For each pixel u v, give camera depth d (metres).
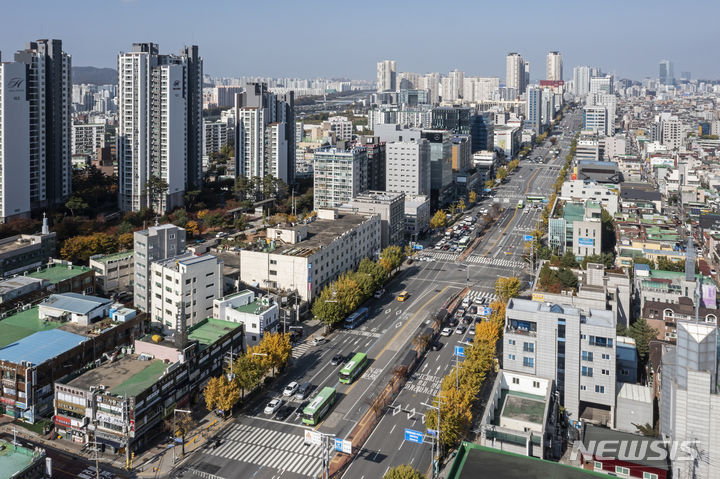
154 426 169.62
